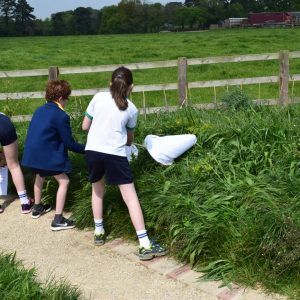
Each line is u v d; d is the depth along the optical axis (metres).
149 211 4.77
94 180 4.57
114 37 50.97
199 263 4.22
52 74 8.55
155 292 3.88
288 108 7.09
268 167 5.16
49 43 40.88
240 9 114.19
